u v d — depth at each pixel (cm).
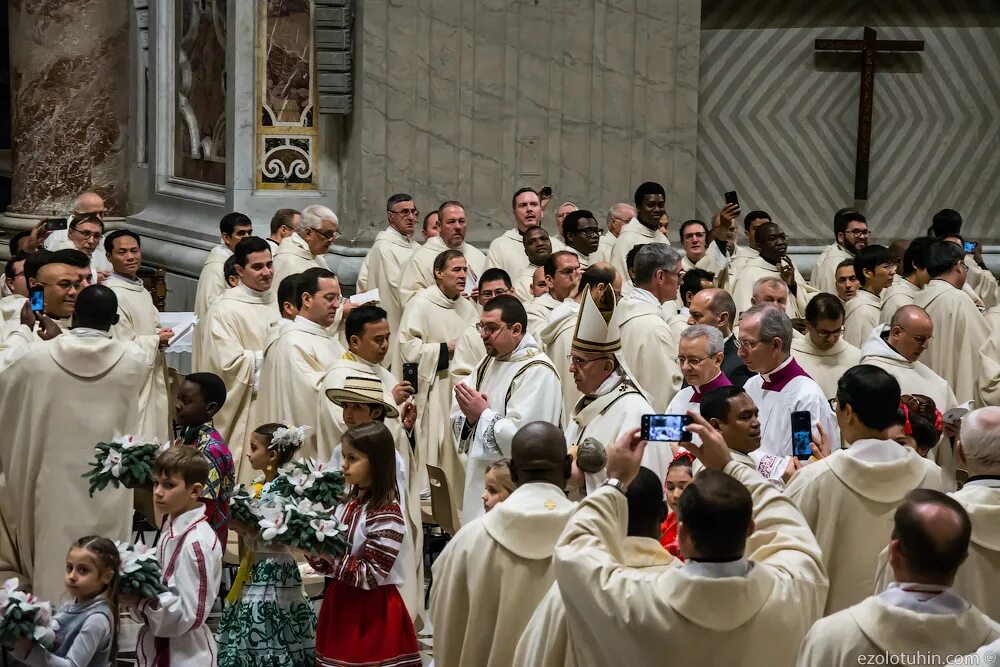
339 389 706
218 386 705
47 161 1558
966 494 486
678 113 1441
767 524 423
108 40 1567
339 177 1434
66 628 555
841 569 523
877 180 1583
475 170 1411
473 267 1260
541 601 462
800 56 1558
